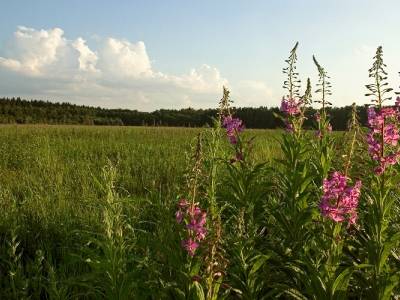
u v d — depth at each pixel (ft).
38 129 111.45
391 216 17.52
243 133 24.54
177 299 14.19
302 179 18.89
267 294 14.94
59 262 22.71
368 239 15.62
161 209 19.84
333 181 13.82
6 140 76.79
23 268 21.04
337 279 13.58
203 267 13.58
